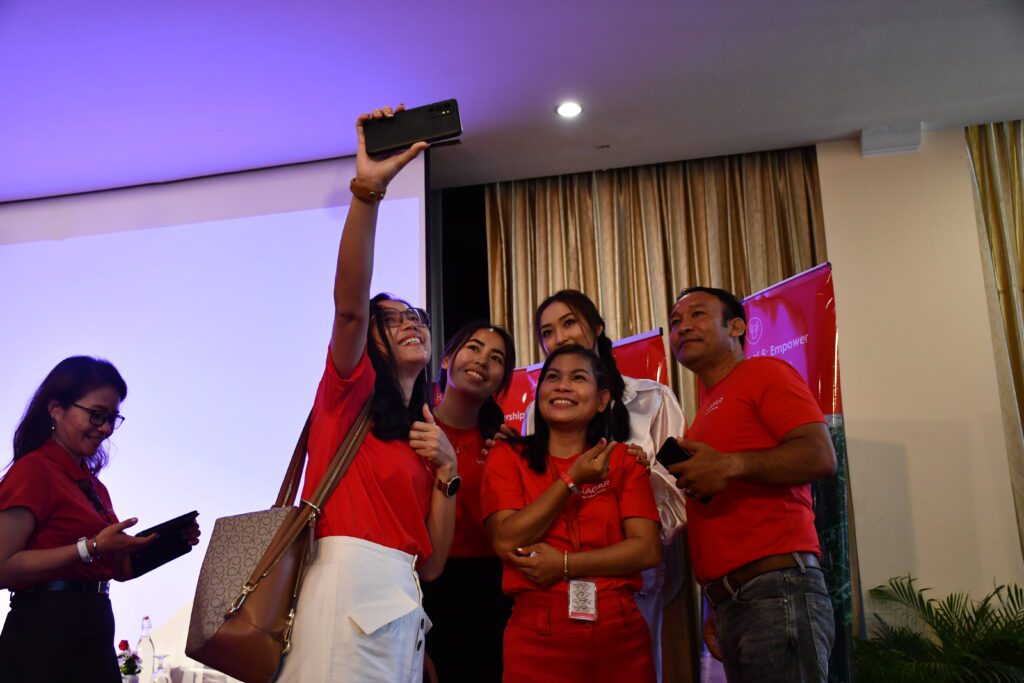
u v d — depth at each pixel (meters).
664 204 4.28
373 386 1.93
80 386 2.81
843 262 3.96
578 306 2.96
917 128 3.97
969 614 3.47
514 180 4.46
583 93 3.67
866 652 3.24
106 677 2.42
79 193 4.29
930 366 3.79
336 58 3.36
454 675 2.49
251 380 3.88
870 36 3.32
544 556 2.04
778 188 4.18
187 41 3.20
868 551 3.63
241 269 4.04
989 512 3.61
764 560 2.18
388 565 1.73
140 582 3.55
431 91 3.62
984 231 3.90
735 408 2.39
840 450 2.74
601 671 2.00
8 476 2.54
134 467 3.84
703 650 2.97
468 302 4.37
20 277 4.20
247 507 3.71
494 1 3.08
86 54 3.24
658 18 3.20
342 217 4.04
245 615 1.59
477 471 2.61
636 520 2.14
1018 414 3.69
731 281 4.12
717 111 3.83
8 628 2.37
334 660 1.61
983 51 3.41
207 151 3.98
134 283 4.11
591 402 2.26
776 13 3.18
